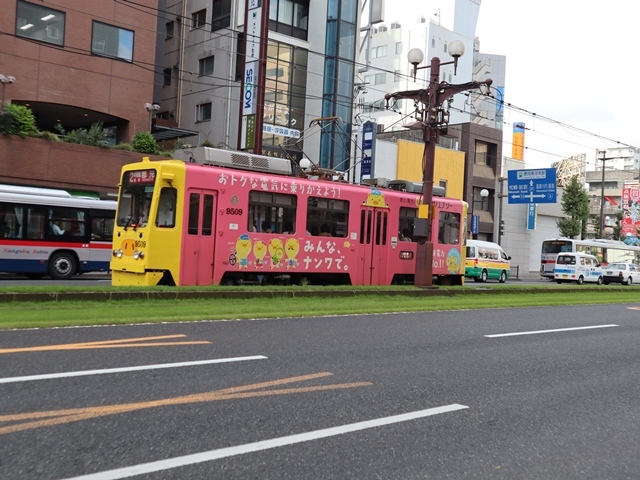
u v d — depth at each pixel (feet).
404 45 219.41
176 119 123.13
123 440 14.93
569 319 47.70
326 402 19.40
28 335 26.86
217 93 115.44
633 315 54.54
